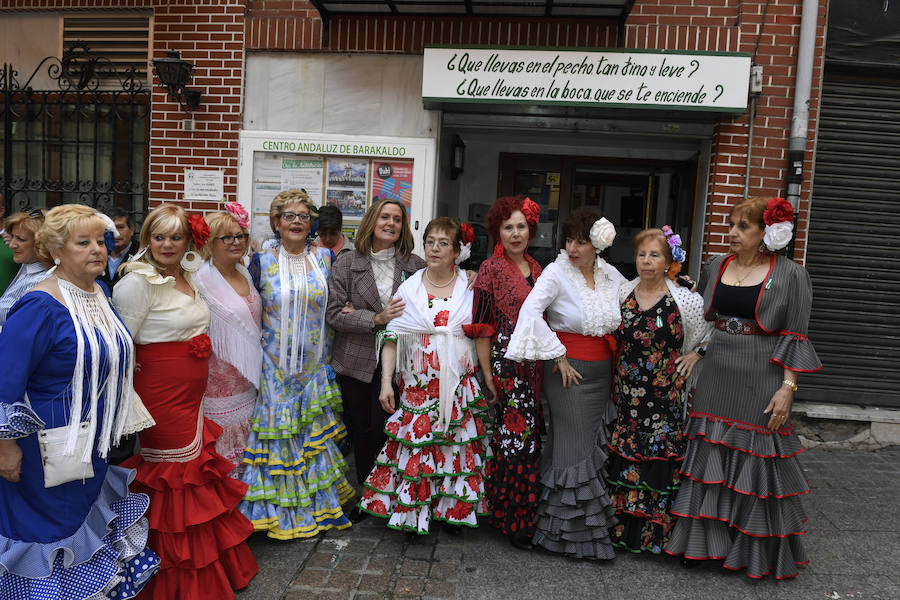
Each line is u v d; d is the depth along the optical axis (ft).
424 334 11.62
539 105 17.22
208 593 9.84
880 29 18.11
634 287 11.73
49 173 20.57
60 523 8.39
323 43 18.56
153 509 9.61
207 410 11.31
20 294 12.15
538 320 10.98
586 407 11.48
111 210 16.30
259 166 19.15
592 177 22.34
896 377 18.93
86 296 8.57
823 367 18.97
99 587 8.60
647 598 10.40
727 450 11.11
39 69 20.42
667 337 11.25
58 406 8.23
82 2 19.51
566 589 10.56
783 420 10.76
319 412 11.97
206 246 10.99
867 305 18.85
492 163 22.38
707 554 11.18
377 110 18.78
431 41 18.25
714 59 16.47
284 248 12.10
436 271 11.91
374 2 17.38
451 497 11.71
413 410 11.64
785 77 17.58
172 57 17.75
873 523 13.41
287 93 18.95
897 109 18.52
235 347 11.13
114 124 20.02
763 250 11.11
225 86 18.94
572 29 17.88
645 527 11.69
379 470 12.04
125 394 8.91
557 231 22.58
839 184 18.66
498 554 11.62
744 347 11.02
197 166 19.17
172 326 9.56
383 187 18.98
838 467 16.75
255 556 11.23
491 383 12.01
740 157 17.85
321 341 12.17
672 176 21.86
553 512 11.44
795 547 11.28
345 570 10.89
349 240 19.03
